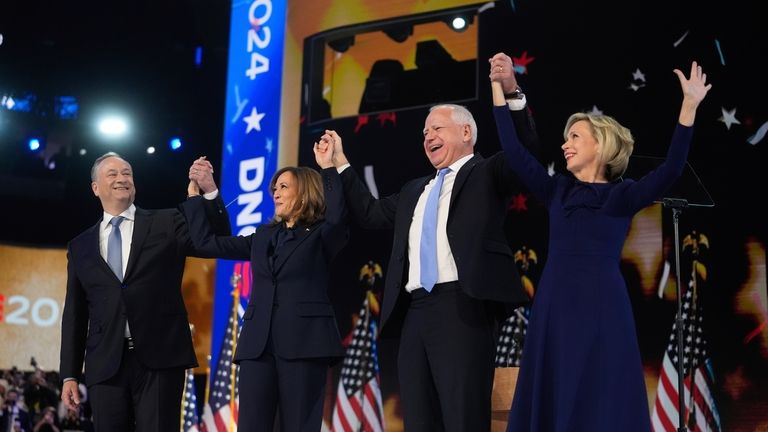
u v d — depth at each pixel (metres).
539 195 4.74
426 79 11.31
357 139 11.48
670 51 9.77
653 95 9.77
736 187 9.20
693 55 9.66
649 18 9.95
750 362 8.82
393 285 5.00
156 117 13.88
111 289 5.56
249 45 12.38
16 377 13.09
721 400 8.89
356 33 11.77
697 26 9.69
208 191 5.92
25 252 13.79
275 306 5.36
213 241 5.76
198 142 13.79
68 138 14.11
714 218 9.24
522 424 4.43
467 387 4.66
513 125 4.80
